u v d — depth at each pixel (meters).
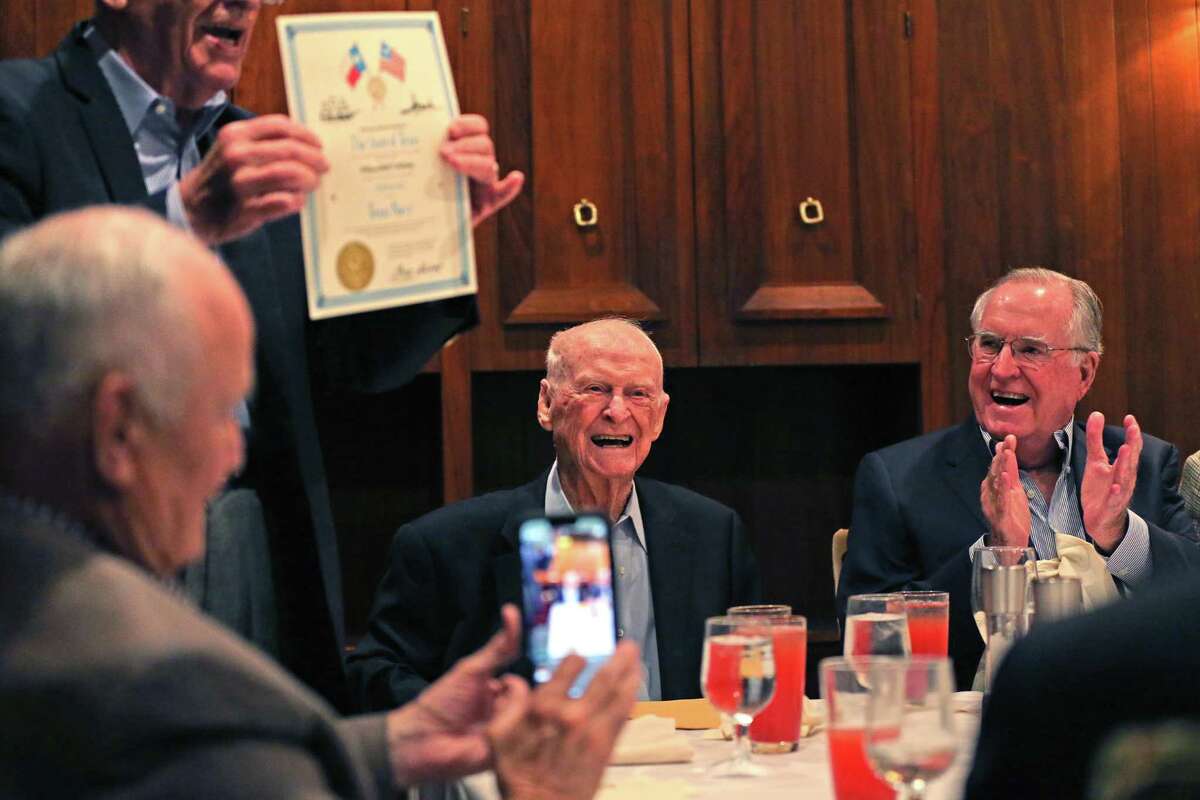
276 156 1.42
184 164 1.73
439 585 2.21
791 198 3.21
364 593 3.40
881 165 3.23
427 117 1.54
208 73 1.65
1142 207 3.31
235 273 1.66
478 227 3.14
